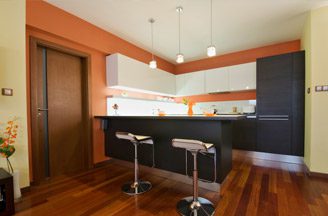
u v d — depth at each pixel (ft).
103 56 10.66
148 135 8.54
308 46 8.78
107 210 5.63
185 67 17.21
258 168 9.46
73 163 9.49
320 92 8.07
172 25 9.80
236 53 14.32
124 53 11.63
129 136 6.75
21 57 6.67
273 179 7.93
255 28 10.22
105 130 10.56
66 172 9.14
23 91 6.72
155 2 7.68
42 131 8.27
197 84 15.23
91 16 8.86
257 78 11.23
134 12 8.49
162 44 12.57
